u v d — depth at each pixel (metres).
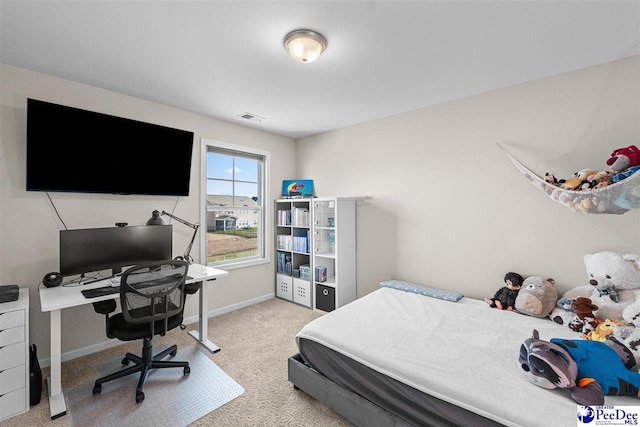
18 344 1.68
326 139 3.79
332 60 1.97
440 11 1.47
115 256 2.31
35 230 2.15
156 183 2.66
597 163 2.03
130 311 1.83
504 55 1.91
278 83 2.34
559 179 2.16
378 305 2.30
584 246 2.07
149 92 2.51
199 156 3.08
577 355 1.26
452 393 1.23
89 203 2.39
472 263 2.59
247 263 3.55
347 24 1.58
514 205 2.37
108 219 2.49
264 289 3.78
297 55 1.72
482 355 1.52
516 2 1.40
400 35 1.68
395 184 3.11
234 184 3.52
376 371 1.46
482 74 2.18
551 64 2.03
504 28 1.61
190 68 2.09
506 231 2.41
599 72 2.01
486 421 1.14
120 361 2.26
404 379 1.35
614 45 1.78
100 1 1.39
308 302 3.48
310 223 3.44
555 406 1.13
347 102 2.75
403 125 3.04
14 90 2.05
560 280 2.16
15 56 1.93
